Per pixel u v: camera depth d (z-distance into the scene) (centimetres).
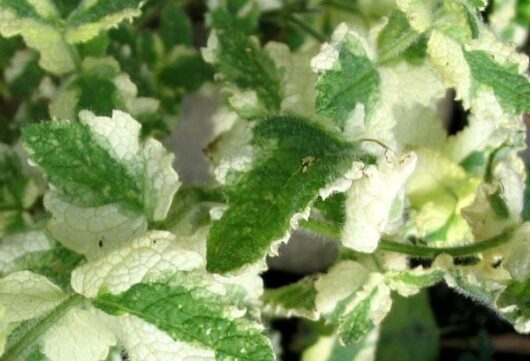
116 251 21
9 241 24
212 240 21
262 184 22
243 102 25
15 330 21
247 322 21
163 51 31
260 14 31
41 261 24
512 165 26
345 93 23
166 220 24
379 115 24
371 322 26
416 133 28
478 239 24
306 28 32
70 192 23
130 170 23
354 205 22
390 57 24
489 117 23
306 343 33
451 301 36
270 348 20
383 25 25
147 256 21
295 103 24
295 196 22
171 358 21
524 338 35
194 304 21
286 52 26
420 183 28
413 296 34
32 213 28
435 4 23
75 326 21
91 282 21
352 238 23
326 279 26
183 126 32
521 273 23
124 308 21
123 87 27
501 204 24
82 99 27
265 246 21
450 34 24
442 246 25
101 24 26
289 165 22
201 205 25
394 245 24
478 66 24
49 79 29
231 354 20
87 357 21
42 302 21
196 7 34
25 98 30
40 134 23
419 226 28
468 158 28
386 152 22
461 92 23
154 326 21
